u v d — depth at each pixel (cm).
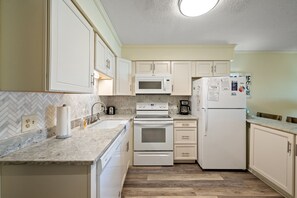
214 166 276
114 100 359
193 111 333
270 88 378
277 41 306
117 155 159
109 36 232
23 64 92
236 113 274
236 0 175
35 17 92
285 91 378
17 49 93
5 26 93
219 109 275
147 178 250
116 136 152
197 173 268
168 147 296
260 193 211
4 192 94
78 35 126
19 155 100
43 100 136
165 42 310
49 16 91
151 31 259
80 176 94
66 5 108
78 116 204
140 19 219
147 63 329
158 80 314
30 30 92
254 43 317
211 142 276
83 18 134
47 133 140
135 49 325
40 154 101
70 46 113
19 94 111
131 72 324
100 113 305
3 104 100
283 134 200
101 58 200
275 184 213
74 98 194
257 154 250
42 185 94
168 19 219
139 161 295
